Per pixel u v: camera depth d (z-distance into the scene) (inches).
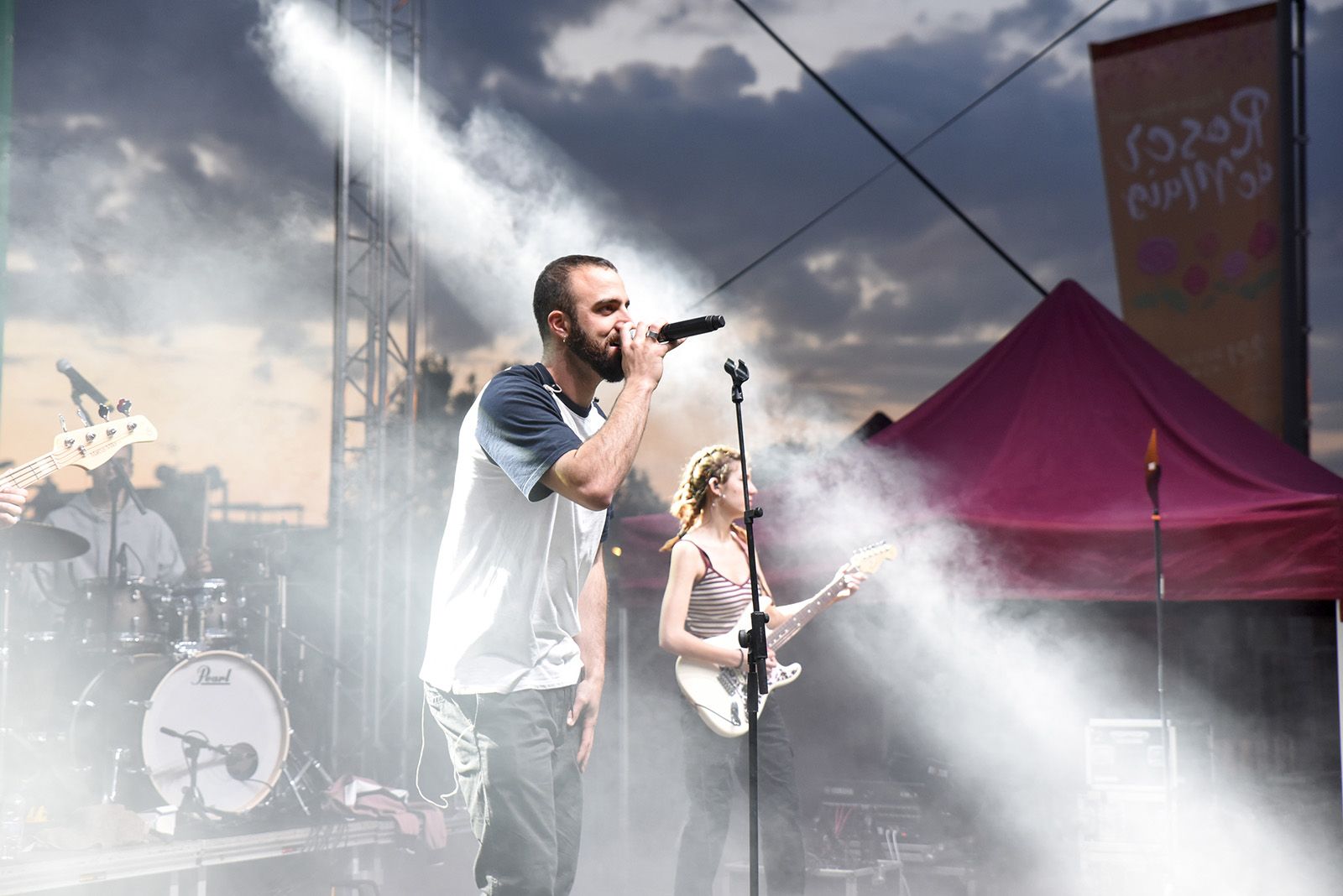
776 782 153.4
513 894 85.5
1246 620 243.9
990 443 216.4
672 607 154.9
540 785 86.8
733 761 154.6
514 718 87.1
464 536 89.0
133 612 213.3
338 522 253.0
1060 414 215.2
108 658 205.8
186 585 221.3
